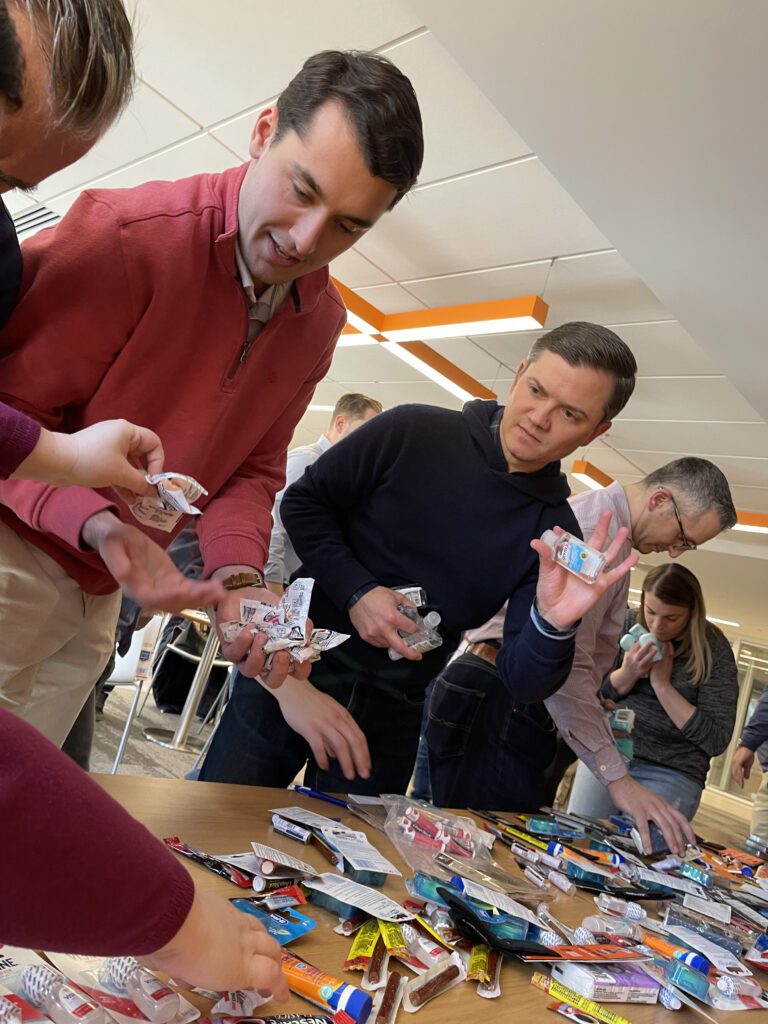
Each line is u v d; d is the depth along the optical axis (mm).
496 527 1564
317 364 1414
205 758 1597
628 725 2211
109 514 929
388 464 1561
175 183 1120
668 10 2416
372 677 1542
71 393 1062
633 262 3930
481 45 2758
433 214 4172
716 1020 890
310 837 1011
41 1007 534
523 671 1451
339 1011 626
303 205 986
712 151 2979
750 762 3588
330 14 3010
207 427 1201
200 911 525
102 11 649
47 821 429
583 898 1224
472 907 894
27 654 1137
